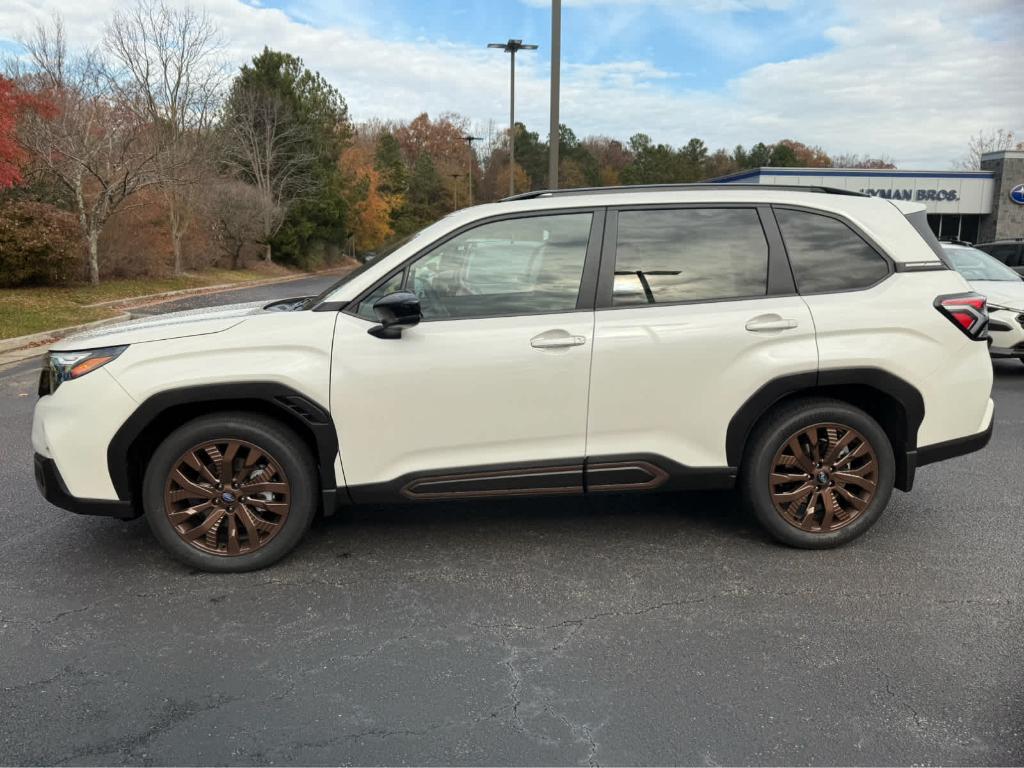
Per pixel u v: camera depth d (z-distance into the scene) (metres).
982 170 36.22
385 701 2.61
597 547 3.94
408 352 3.49
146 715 2.53
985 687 2.64
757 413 3.64
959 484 4.93
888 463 3.78
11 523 4.34
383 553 3.89
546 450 3.62
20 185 20.66
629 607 3.28
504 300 3.60
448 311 3.59
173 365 3.44
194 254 30.73
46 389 3.60
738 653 2.89
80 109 20.56
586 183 94.06
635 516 4.39
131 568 3.73
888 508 4.48
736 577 3.56
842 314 3.66
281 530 3.62
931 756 2.29
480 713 2.53
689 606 3.28
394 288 3.59
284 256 44.53
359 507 4.59
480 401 3.53
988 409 3.86
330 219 46.94
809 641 2.97
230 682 2.73
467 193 88.25
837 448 3.74
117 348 3.48
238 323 3.54
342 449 3.53
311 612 3.26
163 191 25.09
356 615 3.24
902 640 2.97
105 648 2.97
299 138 43.56
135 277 25.20
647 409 3.61
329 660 2.88
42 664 2.86
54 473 3.48
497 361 3.51
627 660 2.85
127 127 21.67
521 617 3.20
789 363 3.60
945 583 3.47
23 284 19.56
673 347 3.57
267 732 2.44
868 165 94.31
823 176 34.81
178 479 3.54
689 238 3.70
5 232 17.92
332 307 3.58
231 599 3.39
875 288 3.74
